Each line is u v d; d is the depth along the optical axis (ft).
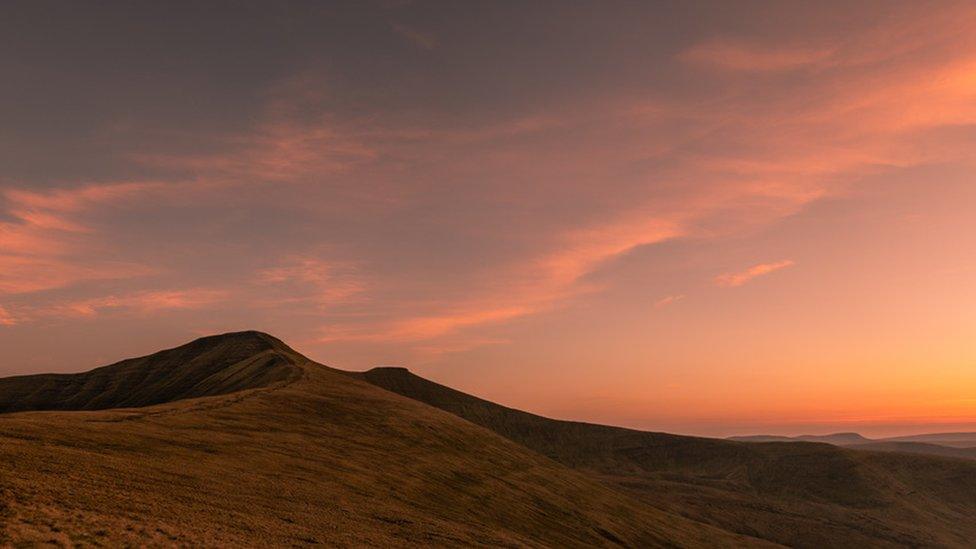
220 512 98.12
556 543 200.54
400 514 142.51
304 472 158.61
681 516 444.96
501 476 287.28
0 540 61.87
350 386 454.81
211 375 588.91
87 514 77.20
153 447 138.82
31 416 146.10
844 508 559.79
